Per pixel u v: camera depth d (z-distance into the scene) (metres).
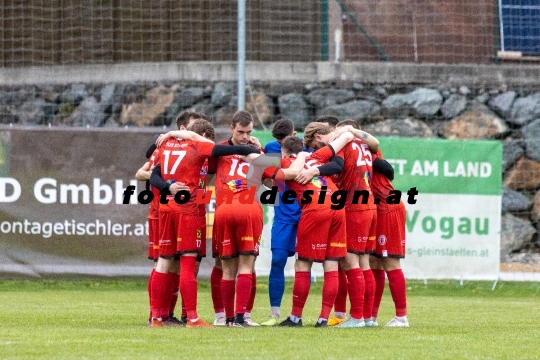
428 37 54.34
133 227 43.91
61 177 43.69
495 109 53.94
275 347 21.62
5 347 21.52
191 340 22.98
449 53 54.41
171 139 27.45
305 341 22.91
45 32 54.31
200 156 27.02
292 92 53.31
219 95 53.06
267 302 40.25
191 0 53.97
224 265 28.09
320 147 28.36
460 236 45.25
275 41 53.41
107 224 43.84
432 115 53.81
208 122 28.30
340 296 29.64
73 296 41.56
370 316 28.59
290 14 53.53
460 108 53.88
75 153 43.78
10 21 54.28
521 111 53.78
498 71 54.38
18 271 43.41
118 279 43.72
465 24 54.31
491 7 54.31
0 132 43.44
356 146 27.78
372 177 28.44
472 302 41.03
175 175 27.00
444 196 45.16
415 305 39.09
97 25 54.22
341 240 27.44
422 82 54.19
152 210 29.17
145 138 43.97
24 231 43.56
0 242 43.47
